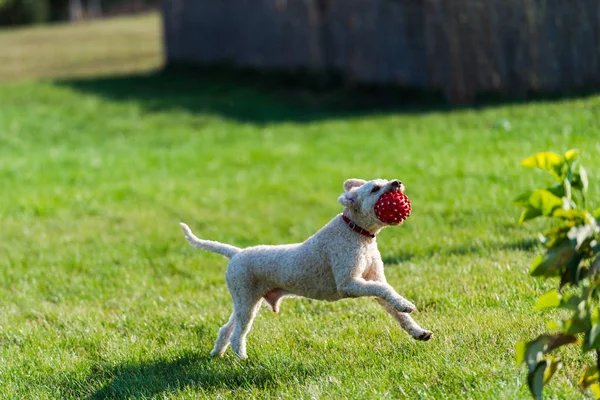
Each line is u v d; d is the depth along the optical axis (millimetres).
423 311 6805
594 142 11586
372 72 21984
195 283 8750
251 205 12812
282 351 6145
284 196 13148
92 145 20031
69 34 43938
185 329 7129
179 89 26453
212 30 28250
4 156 18938
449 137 14844
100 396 5824
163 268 9492
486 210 10000
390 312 5570
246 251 5898
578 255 3963
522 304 6434
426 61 20312
